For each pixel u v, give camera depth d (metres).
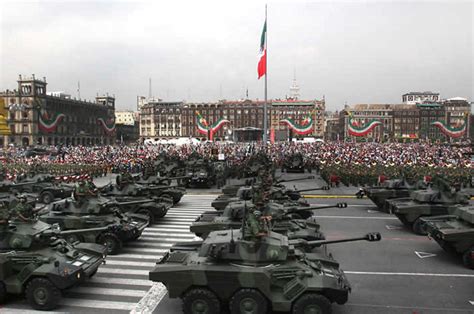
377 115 171.25
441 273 14.01
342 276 10.80
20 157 60.00
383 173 36.81
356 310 11.02
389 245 17.52
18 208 12.66
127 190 22.97
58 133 122.06
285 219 16.33
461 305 11.37
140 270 14.07
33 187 29.20
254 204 17.11
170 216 23.47
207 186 37.09
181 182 36.44
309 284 9.98
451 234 14.63
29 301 10.90
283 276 10.23
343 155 57.03
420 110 171.00
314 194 31.00
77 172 42.44
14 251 11.75
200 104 164.50
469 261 14.46
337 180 35.81
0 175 29.05
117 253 16.03
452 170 41.28
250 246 10.61
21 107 94.81
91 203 17.23
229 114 162.62
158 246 17.11
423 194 19.80
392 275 13.77
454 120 170.00
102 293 12.05
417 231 19.36
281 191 21.38
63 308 10.98
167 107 166.38
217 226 16.50
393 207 20.75
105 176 43.97
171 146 84.69
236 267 10.39
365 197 30.11
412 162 49.56
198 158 46.12
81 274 11.31
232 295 10.35
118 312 10.77
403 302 11.55
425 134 166.38
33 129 110.56
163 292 12.16
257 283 10.04
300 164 49.09
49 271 10.75
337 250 16.78
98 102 156.25
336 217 23.31
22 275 10.96
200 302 10.29
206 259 10.91
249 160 43.41
